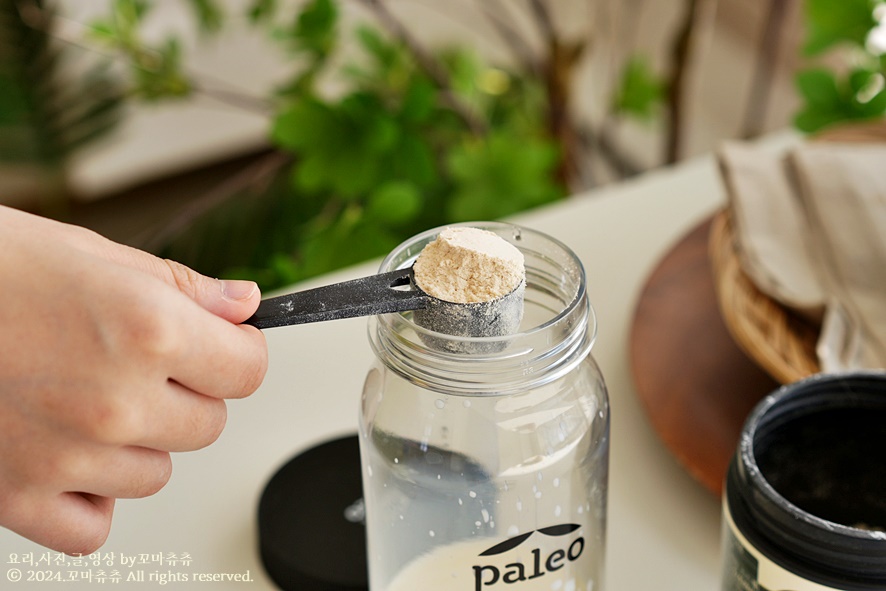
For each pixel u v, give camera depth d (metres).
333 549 0.56
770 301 0.65
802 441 0.48
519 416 0.44
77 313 0.40
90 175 1.76
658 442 0.62
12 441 0.41
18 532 0.45
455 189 1.28
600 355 0.68
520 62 1.53
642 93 1.28
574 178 1.46
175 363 0.41
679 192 0.87
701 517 0.58
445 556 0.46
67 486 0.42
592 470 0.46
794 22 1.31
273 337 0.68
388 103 1.10
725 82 1.48
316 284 0.77
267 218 1.32
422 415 0.44
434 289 0.41
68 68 1.26
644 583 0.55
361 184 1.00
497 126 1.38
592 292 0.74
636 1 1.51
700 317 0.68
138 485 0.44
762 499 0.43
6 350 0.40
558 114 1.36
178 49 1.27
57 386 0.40
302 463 0.61
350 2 1.48
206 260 1.30
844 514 0.49
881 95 0.87
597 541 0.49
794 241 0.67
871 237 0.66
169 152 1.82
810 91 0.91
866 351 0.62
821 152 0.71
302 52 1.17
